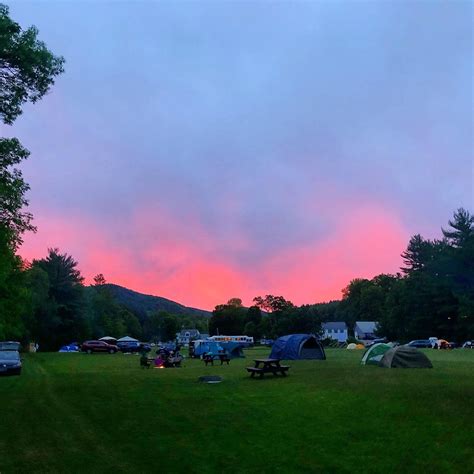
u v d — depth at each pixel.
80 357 45.28
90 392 15.97
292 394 15.10
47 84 16.75
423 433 9.37
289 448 8.68
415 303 79.25
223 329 122.44
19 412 12.38
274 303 98.88
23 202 21.69
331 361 31.89
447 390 14.77
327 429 9.99
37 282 71.88
